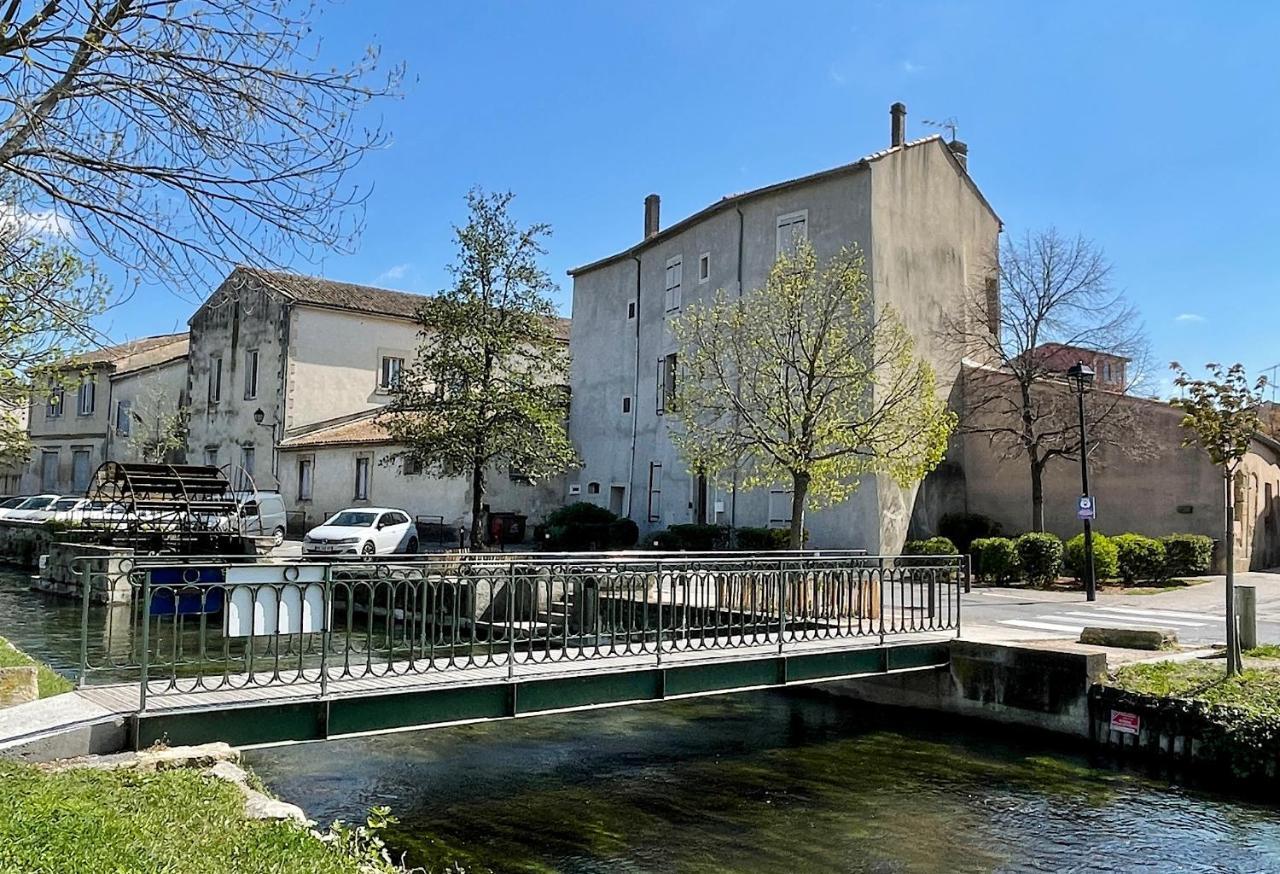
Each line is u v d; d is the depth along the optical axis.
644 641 10.33
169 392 41.78
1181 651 12.73
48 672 9.89
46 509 35.56
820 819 8.86
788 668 10.96
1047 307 25.48
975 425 26.78
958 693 12.73
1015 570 22.38
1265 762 9.52
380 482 31.30
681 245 29.56
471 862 7.67
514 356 24.30
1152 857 7.88
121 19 6.12
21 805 4.73
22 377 11.93
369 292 38.47
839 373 16.03
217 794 5.78
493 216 21.95
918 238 25.44
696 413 18.67
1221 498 23.91
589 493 32.53
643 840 8.26
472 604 9.26
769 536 23.30
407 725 8.22
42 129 6.22
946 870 7.60
